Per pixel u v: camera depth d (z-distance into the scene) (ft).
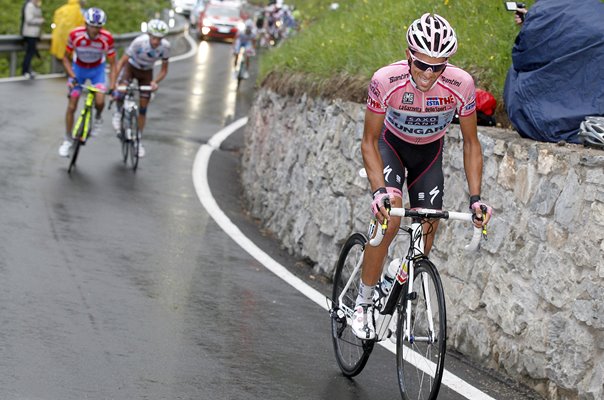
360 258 52.95
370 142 47.88
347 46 101.14
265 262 80.79
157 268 72.74
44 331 53.31
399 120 48.47
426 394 44.98
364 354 50.14
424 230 48.21
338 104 83.15
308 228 85.25
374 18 112.16
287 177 95.91
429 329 45.11
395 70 46.83
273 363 52.70
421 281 47.29
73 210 90.07
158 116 164.66
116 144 133.49
